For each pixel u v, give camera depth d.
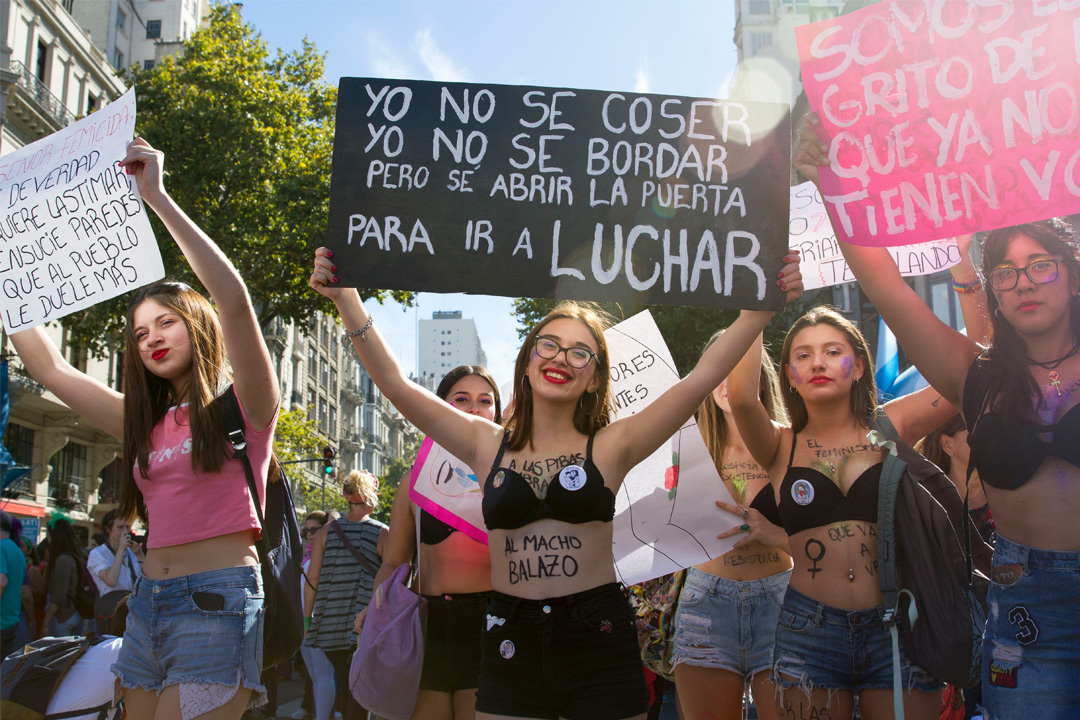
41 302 3.76
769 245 3.26
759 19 45.75
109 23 43.53
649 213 3.29
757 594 4.04
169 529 3.14
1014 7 3.17
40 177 3.89
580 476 2.90
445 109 3.35
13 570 7.28
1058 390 2.65
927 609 3.17
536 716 2.81
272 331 47.50
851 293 21.97
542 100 3.37
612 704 2.74
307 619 6.52
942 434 4.68
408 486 4.38
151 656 3.08
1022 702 2.59
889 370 5.86
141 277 3.64
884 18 3.29
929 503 3.27
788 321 20.48
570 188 3.31
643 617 4.55
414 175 3.29
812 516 3.47
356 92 3.33
